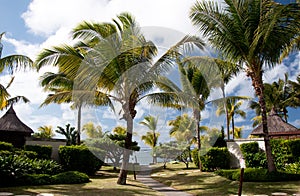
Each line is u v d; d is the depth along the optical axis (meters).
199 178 11.66
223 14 10.26
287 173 9.70
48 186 8.61
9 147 11.88
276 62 10.62
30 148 12.80
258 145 13.16
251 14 9.92
